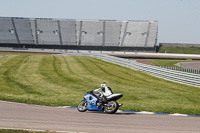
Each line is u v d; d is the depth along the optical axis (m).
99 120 14.52
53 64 52.16
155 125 13.42
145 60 103.31
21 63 52.34
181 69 61.03
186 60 109.62
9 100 21.91
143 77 43.38
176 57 120.94
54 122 13.84
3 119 14.36
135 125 13.33
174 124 13.78
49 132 11.61
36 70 44.31
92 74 42.97
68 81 35.94
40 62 54.41
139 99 25.61
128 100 24.80
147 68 47.91
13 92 27.88
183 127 13.08
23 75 39.38
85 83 34.91
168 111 18.16
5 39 141.75
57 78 37.91
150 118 15.48
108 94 17.16
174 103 24.22
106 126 13.02
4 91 28.25
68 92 28.53
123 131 12.02
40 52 130.88
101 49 142.25
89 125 13.20
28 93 27.67
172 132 11.96
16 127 12.64
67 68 47.94
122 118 15.28
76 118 15.02
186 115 17.00
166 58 118.06
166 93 30.39
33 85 32.41
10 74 39.84
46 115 15.80
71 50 138.75
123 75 44.00
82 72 44.38
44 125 13.10
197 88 35.97
